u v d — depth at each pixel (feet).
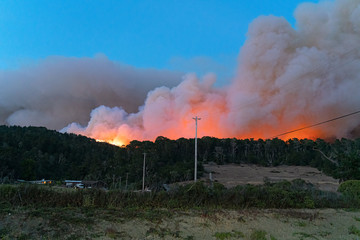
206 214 30.04
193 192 35.65
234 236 24.11
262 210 35.40
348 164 80.33
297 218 32.50
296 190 45.62
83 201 30.07
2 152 173.27
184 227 25.48
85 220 24.14
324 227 29.53
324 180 172.24
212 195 36.45
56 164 222.07
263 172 222.48
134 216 27.20
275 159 287.28
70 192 30.83
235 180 169.27
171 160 244.22
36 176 179.11
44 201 28.63
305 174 209.36
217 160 267.80
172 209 31.89
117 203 31.17
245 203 36.99
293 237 24.94
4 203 26.76
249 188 40.50
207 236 23.58
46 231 20.94
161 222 26.27
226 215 30.83
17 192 28.09
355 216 35.76
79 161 252.01
